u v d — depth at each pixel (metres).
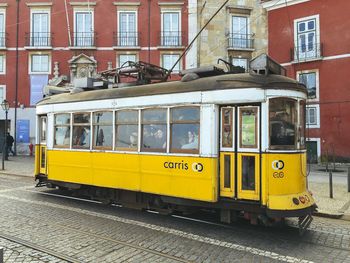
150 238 7.20
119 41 30.78
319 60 27.16
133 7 30.83
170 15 30.83
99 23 30.94
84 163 10.34
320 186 14.05
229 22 31.00
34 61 31.20
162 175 8.54
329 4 26.86
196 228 7.95
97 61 30.89
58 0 31.00
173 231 7.69
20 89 31.12
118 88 9.88
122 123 9.46
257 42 31.22
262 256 6.25
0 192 12.35
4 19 31.31
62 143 11.09
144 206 9.34
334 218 9.21
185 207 8.55
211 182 7.70
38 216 8.93
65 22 31.06
